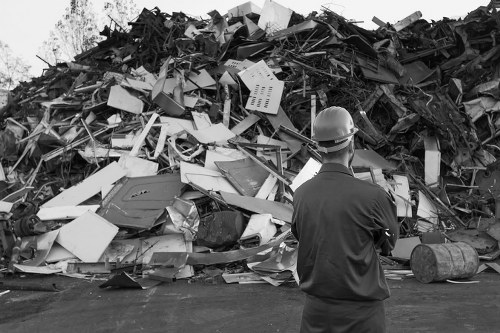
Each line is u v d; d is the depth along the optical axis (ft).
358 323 7.32
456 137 32.17
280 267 20.45
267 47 39.47
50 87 40.57
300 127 33.14
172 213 24.30
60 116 35.22
